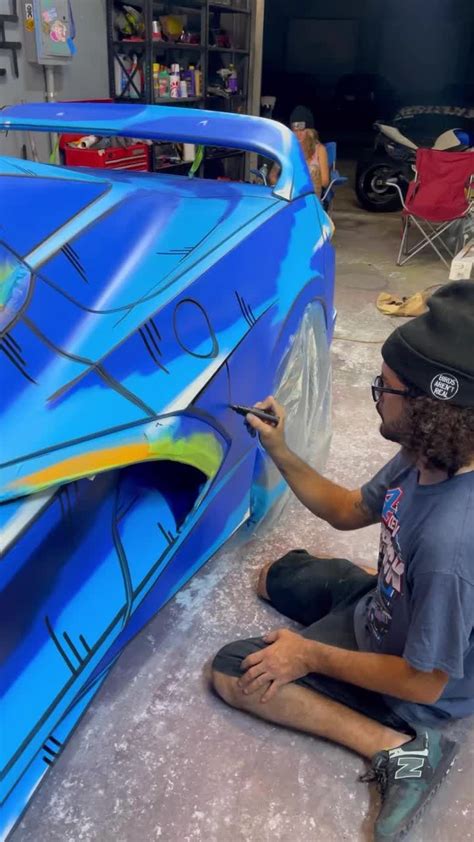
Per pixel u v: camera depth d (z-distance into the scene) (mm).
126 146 4422
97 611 1130
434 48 20141
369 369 3551
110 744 1483
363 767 1451
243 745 1495
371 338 3984
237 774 1430
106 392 1140
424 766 1354
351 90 17547
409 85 20812
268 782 1416
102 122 2105
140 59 5398
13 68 4145
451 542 1139
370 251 6145
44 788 1381
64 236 1299
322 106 18188
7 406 1012
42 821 1322
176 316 1355
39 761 1054
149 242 1447
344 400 3178
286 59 21297
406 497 1269
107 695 1601
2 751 977
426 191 5289
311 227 2098
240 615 1857
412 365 1070
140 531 1268
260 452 1765
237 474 1651
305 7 20469
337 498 1619
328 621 1620
